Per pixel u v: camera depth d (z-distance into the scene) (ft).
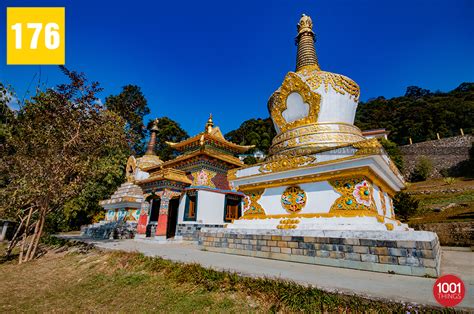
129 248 35.65
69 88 36.37
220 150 66.85
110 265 26.78
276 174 30.71
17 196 34.12
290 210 28.96
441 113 189.47
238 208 65.67
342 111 33.68
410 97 276.21
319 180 27.43
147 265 24.03
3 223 63.93
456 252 35.22
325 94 33.63
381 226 22.35
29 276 27.94
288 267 21.11
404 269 18.40
